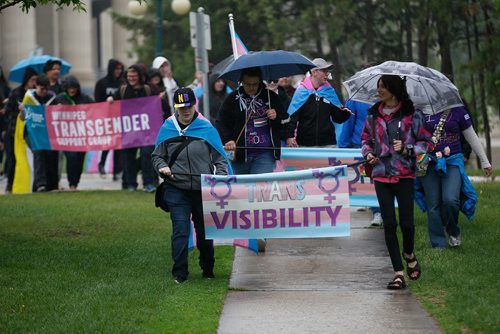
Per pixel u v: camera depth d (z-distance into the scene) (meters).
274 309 16.08
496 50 43.16
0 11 21.34
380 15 55.75
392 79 17.22
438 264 18.77
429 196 20.47
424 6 46.62
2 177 42.28
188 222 17.94
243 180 17.83
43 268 19.12
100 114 32.88
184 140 17.89
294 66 21.12
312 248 21.62
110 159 41.91
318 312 15.84
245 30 58.31
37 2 21.75
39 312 15.59
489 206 26.73
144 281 17.81
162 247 21.45
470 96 46.81
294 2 59.75
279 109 19.84
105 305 15.92
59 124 33.09
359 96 19.39
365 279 18.41
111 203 29.41
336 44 58.09
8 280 17.91
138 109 32.78
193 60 66.50
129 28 74.50
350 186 22.39
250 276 18.80
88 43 107.44
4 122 39.12
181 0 49.22
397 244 17.44
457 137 20.19
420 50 49.56
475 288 16.81
